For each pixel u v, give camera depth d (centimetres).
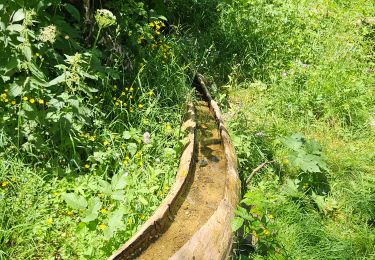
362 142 524
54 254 333
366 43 696
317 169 429
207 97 532
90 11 469
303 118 539
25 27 358
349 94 568
